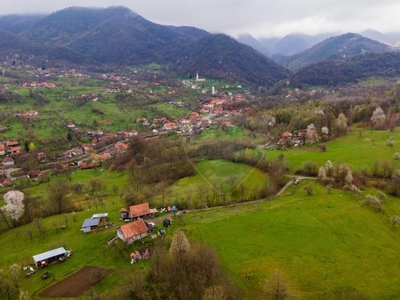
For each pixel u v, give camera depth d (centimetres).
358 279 5044
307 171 9844
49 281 5381
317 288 4816
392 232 6462
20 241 7150
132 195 8319
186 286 4494
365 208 7394
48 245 6631
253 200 8194
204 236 6169
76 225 7494
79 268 5669
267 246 5800
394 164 9656
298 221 6781
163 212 7631
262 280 4884
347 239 6131
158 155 11362
